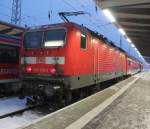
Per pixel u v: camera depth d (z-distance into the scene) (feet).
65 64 34.78
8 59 47.73
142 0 47.83
